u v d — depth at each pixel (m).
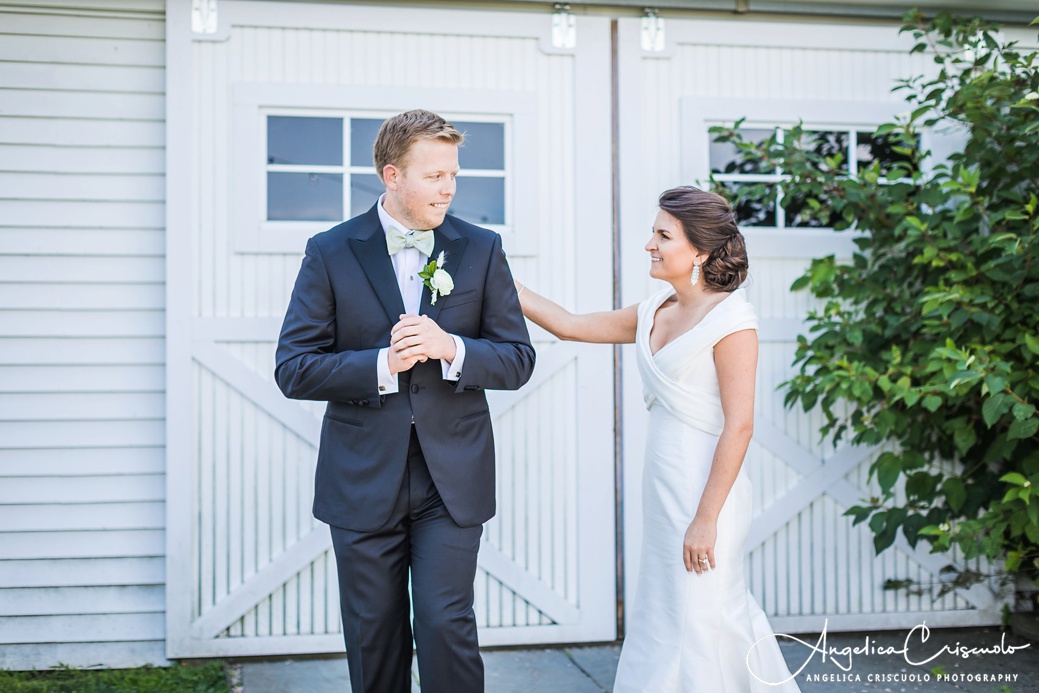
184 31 3.42
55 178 3.44
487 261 2.45
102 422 3.45
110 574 3.45
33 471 3.42
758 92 3.78
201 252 3.43
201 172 3.44
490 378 2.30
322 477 2.40
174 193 3.41
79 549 3.44
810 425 3.80
